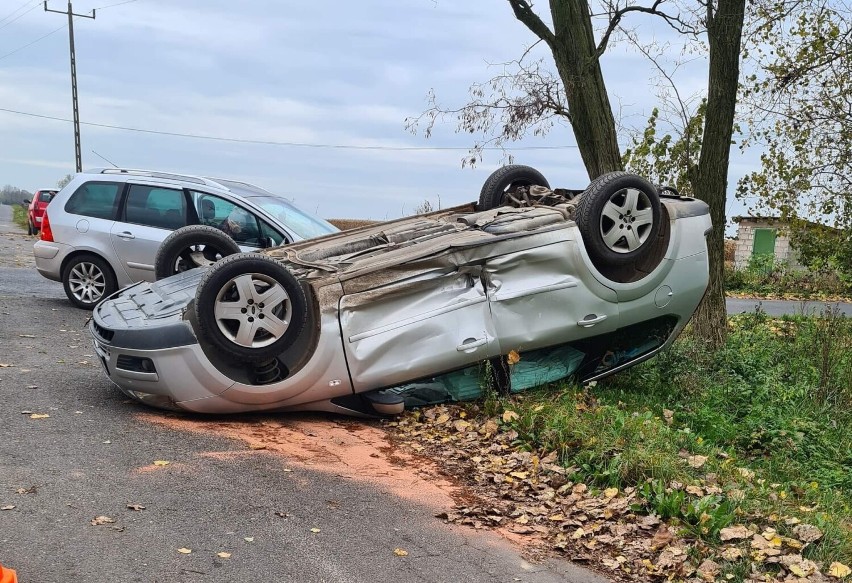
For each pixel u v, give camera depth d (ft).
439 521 15.90
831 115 53.36
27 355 26.13
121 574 12.03
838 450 25.22
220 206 34.42
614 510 16.69
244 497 15.67
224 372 19.97
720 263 35.37
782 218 60.90
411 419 22.15
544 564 14.55
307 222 35.53
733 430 25.11
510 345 22.59
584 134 36.63
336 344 20.71
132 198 35.40
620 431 19.89
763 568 14.58
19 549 12.37
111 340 20.48
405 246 23.41
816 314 53.57
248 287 19.60
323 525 14.90
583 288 23.31
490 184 28.43
